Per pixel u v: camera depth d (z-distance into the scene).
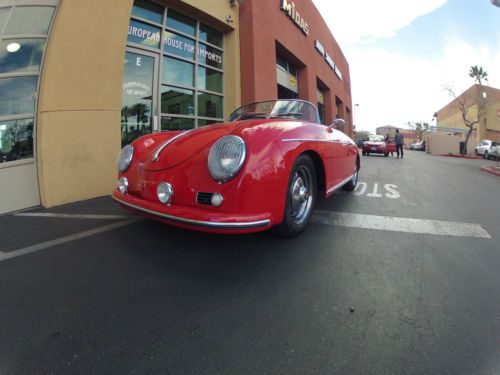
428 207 3.75
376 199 4.21
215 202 1.82
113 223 3.11
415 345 1.31
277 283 1.84
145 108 5.64
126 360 1.24
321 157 2.69
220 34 7.57
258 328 1.43
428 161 13.16
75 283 1.89
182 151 2.06
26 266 2.15
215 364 1.21
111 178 4.60
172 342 1.34
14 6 3.87
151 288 1.81
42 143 3.93
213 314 1.54
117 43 4.55
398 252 2.30
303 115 3.30
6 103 3.80
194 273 1.98
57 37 3.97
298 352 1.27
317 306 1.60
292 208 2.44
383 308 1.58
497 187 5.67
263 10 8.10
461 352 1.26
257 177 1.85
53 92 3.98
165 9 5.98
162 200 2.02
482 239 2.59
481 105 25.11
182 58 6.36
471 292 1.73
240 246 2.41
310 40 12.20
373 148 16.27
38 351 1.30
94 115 4.37
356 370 1.17
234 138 1.87
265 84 8.12
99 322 1.50
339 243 2.47
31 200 3.97
